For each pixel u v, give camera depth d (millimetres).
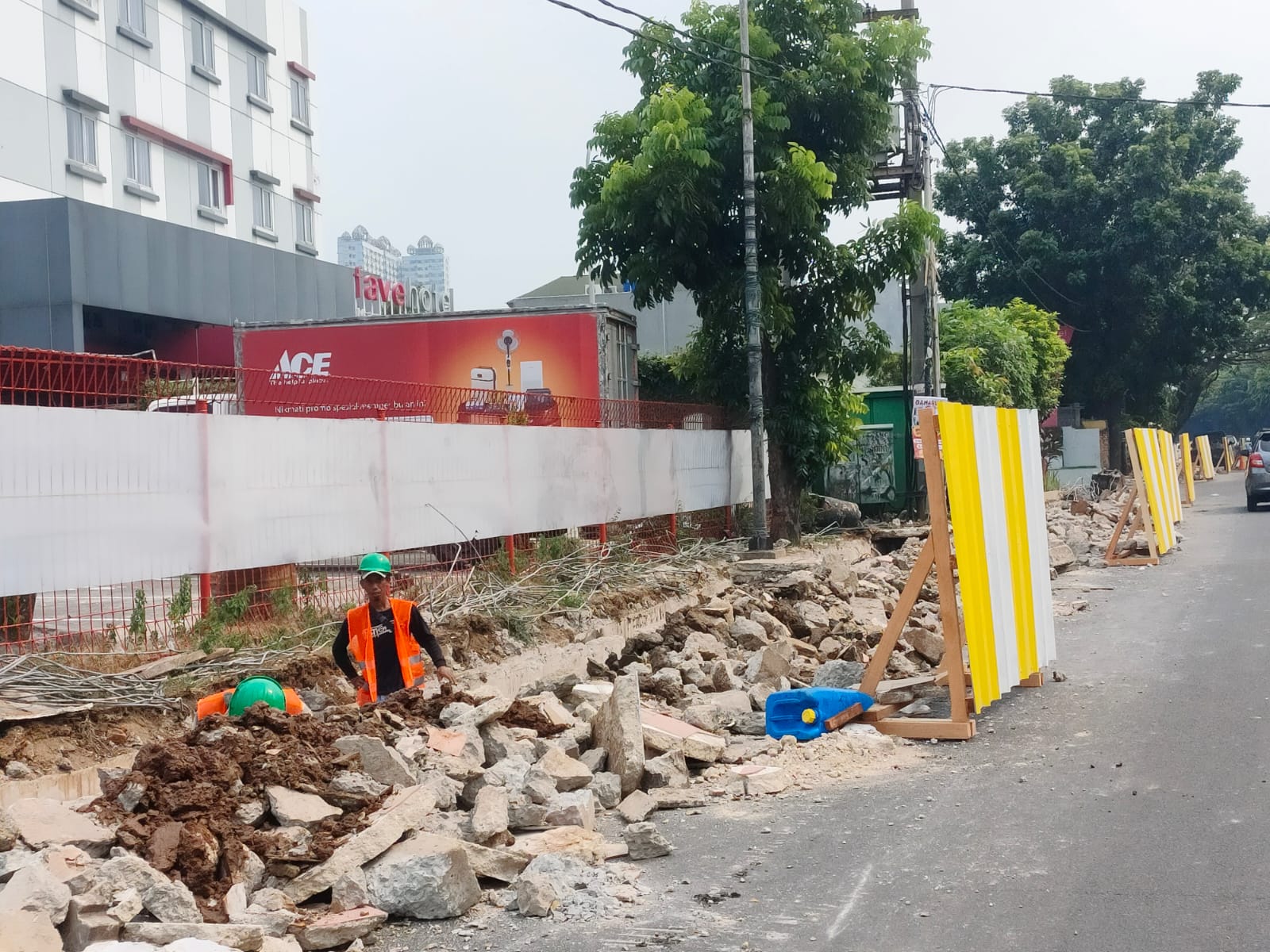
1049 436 44656
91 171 30125
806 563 17516
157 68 33188
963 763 7723
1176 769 7324
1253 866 5520
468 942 4965
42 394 7402
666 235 19203
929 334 23562
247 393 9242
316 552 9688
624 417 16312
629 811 6750
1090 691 9891
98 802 5547
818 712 8461
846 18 20391
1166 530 21875
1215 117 50031
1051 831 6168
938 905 5172
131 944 4234
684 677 9984
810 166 18516
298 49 41844
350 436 10164
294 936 4887
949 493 8312
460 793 6516
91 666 7535
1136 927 4848
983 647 8641
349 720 6879
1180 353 49375
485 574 11945
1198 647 11789
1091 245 48000
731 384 20938
